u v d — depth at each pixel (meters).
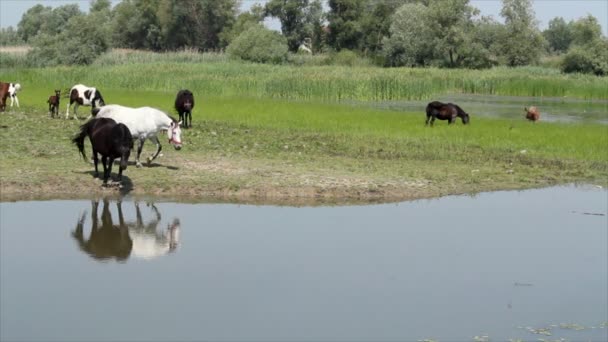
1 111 33.03
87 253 13.73
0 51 98.38
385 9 111.62
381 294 11.87
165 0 122.00
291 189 18.80
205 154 23.02
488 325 10.58
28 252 13.69
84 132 18.20
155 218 16.22
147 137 20.09
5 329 10.19
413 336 10.15
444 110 31.98
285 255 13.83
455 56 93.56
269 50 88.25
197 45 124.38
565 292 12.09
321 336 10.10
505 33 90.69
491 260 13.76
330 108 40.38
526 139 28.58
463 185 20.44
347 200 18.55
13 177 18.41
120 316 10.73
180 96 29.08
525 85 62.72
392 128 30.91
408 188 19.58
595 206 18.45
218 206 17.48
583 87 61.78
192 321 10.61
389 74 61.78
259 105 41.34
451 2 90.88
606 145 27.56
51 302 11.25
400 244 14.73
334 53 98.19
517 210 17.89
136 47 134.62
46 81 56.25
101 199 17.61
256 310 11.06
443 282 12.48
